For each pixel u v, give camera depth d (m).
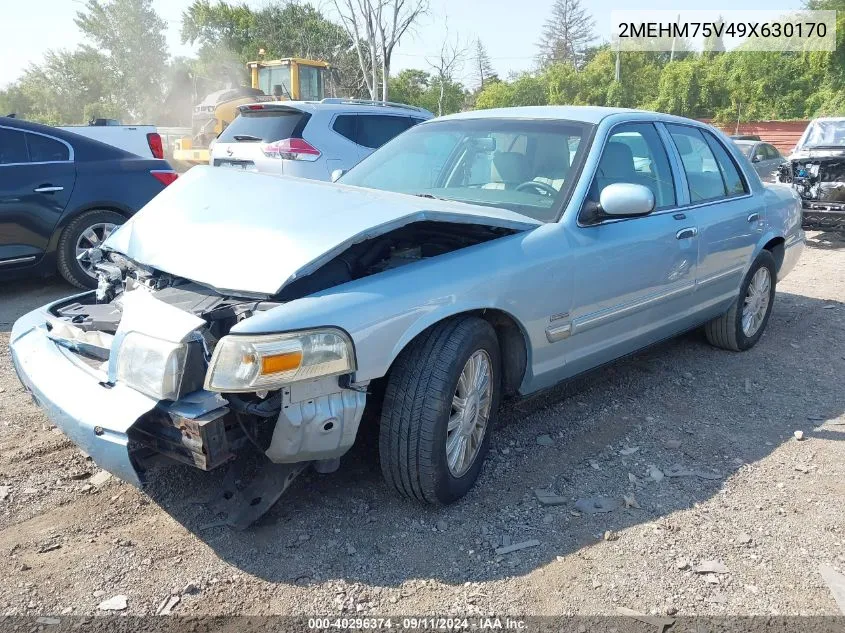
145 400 2.71
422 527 3.11
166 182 7.50
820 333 6.20
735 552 2.99
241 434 2.78
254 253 2.93
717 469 3.70
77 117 54.19
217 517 3.14
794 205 6.08
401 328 2.91
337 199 3.26
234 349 2.59
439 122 4.77
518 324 3.43
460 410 3.20
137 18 53.34
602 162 4.03
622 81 42.97
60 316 3.57
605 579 2.80
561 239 3.63
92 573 2.78
